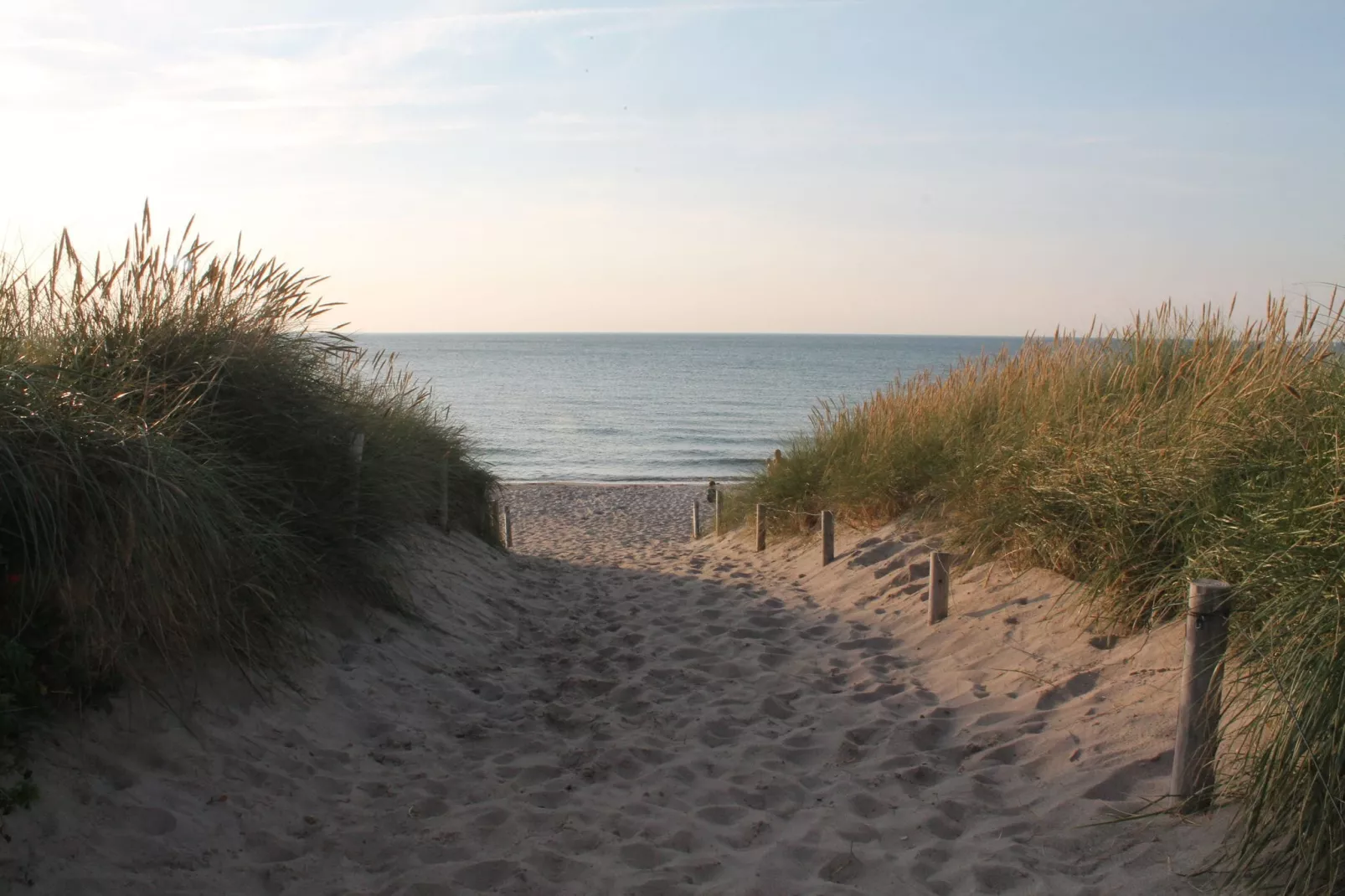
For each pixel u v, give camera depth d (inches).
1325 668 116.0
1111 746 161.2
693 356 6092.5
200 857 129.6
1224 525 184.2
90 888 116.0
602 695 227.1
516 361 5187.0
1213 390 220.4
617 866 136.7
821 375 3909.9
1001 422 322.7
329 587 228.8
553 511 947.3
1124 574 207.9
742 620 295.9
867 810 155.5
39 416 144.9
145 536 149.5
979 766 167.5
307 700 187.8
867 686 221.6
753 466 1386.6
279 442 217.8
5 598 138.9
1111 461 230.4
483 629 281.3
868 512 380.8
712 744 190.4
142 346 198.4
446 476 377.7
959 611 252.5
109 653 149.2
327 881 131.3
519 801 160.4
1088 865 130.3
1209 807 134.0
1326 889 107.7
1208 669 134.3
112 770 140.4
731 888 130.2
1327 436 161.3
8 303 181.2
